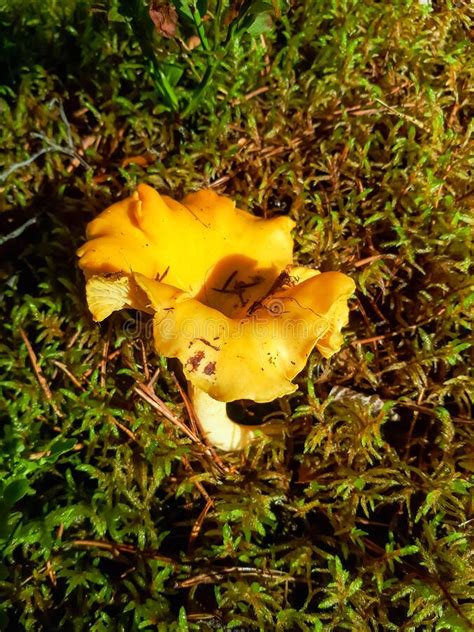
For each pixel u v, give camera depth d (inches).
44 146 6.6
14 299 6.1
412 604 4.7
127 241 4.4
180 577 5.0
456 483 5.2
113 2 7.6
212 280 4.9
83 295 5.9
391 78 7.4
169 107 6.9
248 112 7.1
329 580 5.0
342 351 6.1
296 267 4.8
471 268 6.4
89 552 5.0
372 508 5.1
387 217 6.5
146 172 6.8
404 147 6.8
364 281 6.2
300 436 5.8
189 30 6.6
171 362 5.8
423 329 6.3
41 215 6.6
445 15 7.9
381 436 5.7
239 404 6.0
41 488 5.3
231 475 5.5
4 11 7.8
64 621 4.7
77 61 7.7
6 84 7.6
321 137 7.3
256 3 5.4
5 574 4.6
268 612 4.7
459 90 7.5
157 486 5.2
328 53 7.3
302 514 5.2
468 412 5.9
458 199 6.7
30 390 5.5
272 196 6.9
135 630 4.5
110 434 5.5
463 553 5.0
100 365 5.8
